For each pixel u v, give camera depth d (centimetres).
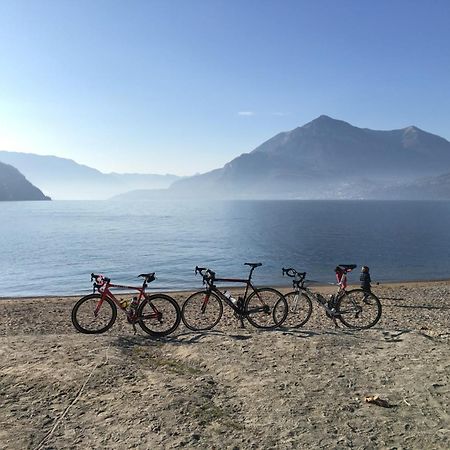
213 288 781
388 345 648
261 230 6431
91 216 11012
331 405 468
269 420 439
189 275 2625
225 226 7350
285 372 548
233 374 542
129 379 518
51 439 405
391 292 1788
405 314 1241
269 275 2670
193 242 4709
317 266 3059
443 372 547
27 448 392
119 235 5600
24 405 460
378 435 416
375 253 3784
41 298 1825
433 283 2241
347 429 425
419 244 4491
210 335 695
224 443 402
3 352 593
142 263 3144
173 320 754
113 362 559
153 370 551
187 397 476
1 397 475
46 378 513
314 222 8438
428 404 471
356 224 7788
